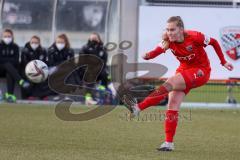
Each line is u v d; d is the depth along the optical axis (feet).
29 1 135.03
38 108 117.70
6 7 134.82
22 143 73.92
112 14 134.51
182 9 131.13
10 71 127.03
